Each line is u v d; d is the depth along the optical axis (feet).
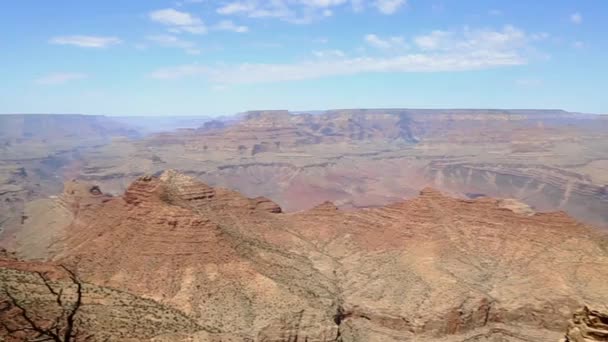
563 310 469.16
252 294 441.27
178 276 440.04
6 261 375.25
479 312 466.29
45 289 340.59
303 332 408.26
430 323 453.58
